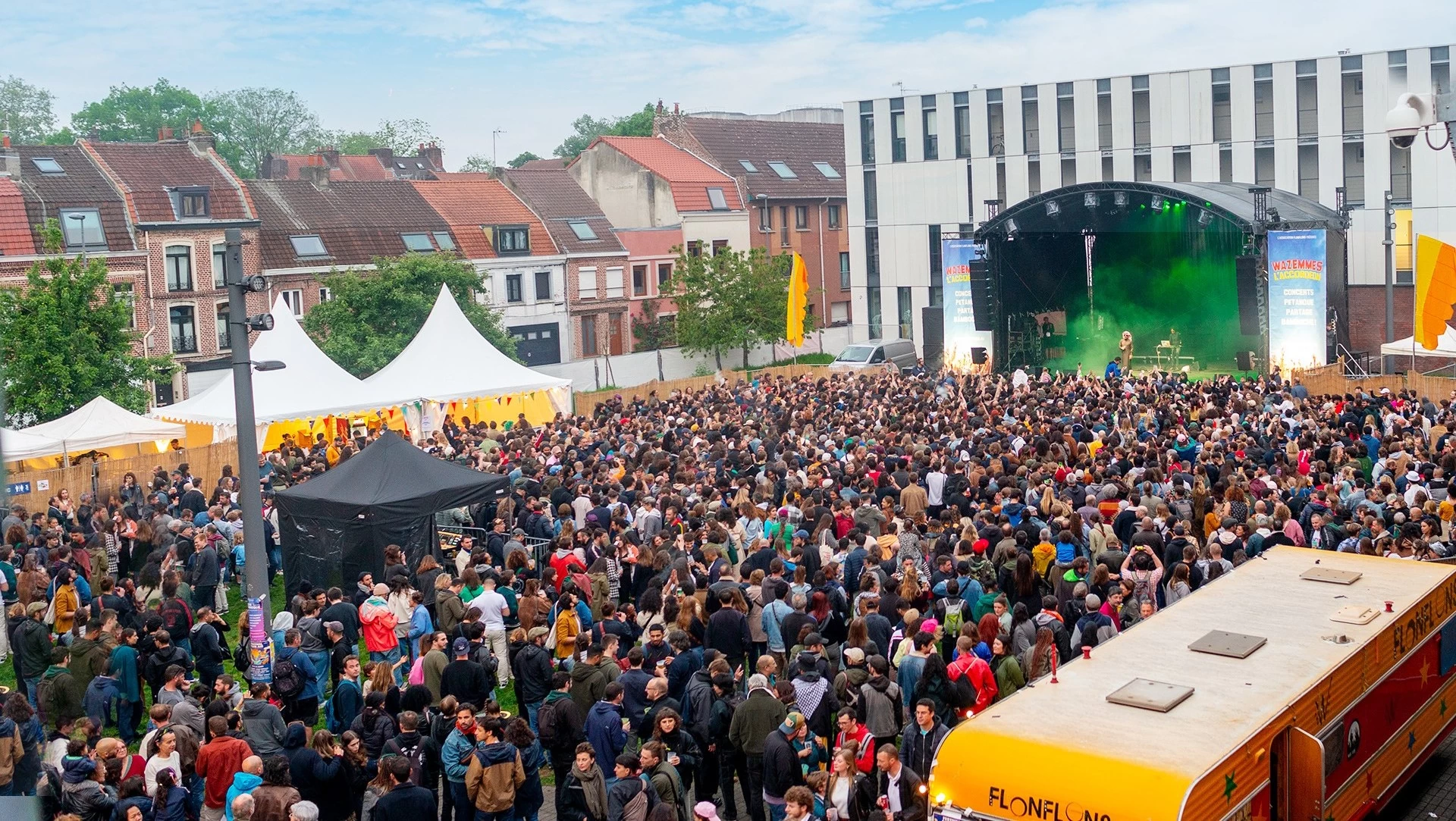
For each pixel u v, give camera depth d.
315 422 32.03
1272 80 52.34
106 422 27.98
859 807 10.08
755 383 39.91
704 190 66.81
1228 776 8.49
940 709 11.60
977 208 60.19
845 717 10.72
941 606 14.76
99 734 11.98
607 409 32.62
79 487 26.44
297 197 54.75
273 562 22.84
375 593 15.42
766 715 11.42
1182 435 23.19
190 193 49.03
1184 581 14.08
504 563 18.12
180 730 11.49
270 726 12.04
